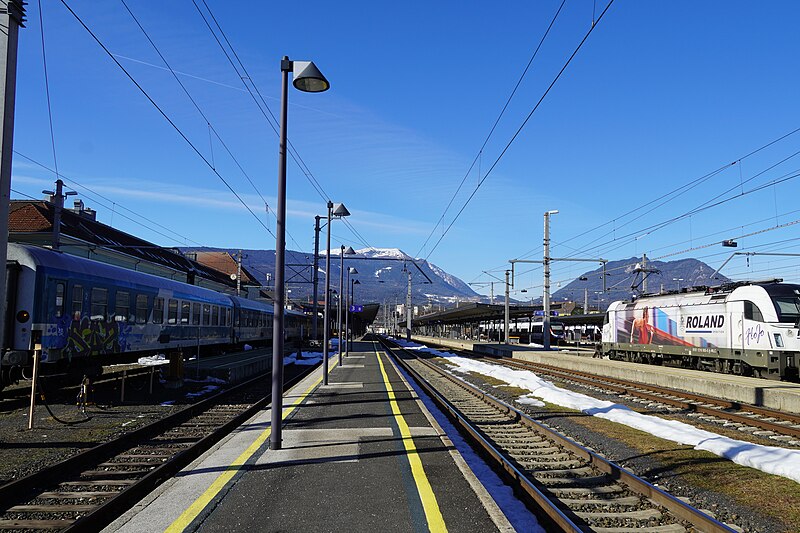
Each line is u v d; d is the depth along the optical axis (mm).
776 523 6648
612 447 10758
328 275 21344
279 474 7949
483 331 97125
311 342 63375
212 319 32344
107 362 20328
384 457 8922
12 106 9586
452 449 9492
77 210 46656
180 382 19516
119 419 13164
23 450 9922
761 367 22594
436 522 6137
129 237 45562
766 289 22875
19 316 15562
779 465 8695
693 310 26938
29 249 16047
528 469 9070
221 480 7629
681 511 6723
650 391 21156
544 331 39938
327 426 11680
